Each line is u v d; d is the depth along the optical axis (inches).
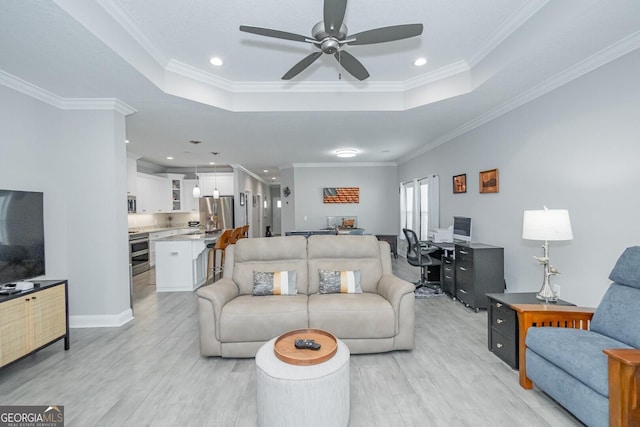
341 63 97.9
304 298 113.9
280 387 64.2
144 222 311.9
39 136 122.7
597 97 102.7
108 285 134.6
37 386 88.7
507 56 107.6
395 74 142.9
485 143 166.7
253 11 95.2
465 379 90.4
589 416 63.9
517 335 94.5
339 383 66.7
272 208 614.5
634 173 92.3
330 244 129.1
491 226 162.4
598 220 103.3
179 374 94.8
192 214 364.5
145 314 150.5
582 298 109.7
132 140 212.1
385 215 331.6
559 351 72.1
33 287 101.1
